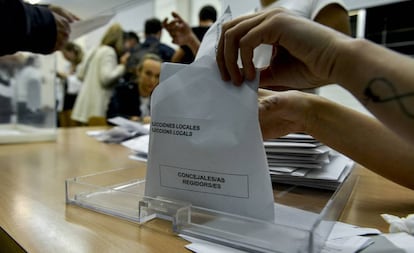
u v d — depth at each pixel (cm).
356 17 180
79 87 303
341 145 48
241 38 33
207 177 37
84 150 99
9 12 64
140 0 441
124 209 42
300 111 47
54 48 75
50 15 72
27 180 61
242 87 35
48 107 123
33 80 125
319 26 30
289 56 37
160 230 37
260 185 34
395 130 25
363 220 41
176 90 38
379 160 47
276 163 53
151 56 215
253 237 33
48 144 112
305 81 38
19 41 67
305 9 75
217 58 36
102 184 51
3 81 125
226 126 35
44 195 51
